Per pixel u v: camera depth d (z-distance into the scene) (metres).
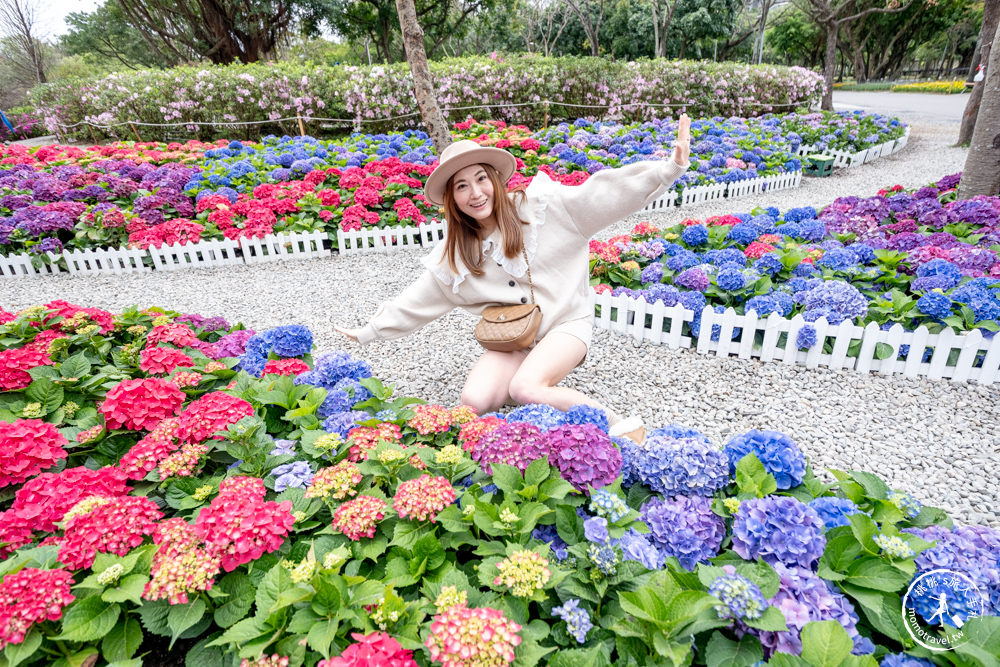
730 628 1.41
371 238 6.71
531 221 2.64
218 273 6.14
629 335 4.36
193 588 1.42
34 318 3.02
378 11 25.69
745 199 9.18
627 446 2.05
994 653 1.28
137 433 2.29
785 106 18.86
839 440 3.11
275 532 1.53
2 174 8.36
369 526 1.61
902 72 52.81
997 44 5.63
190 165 9.23
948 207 5.74
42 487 1.77
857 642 1.37
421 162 8.66
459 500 1.78
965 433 3.11
